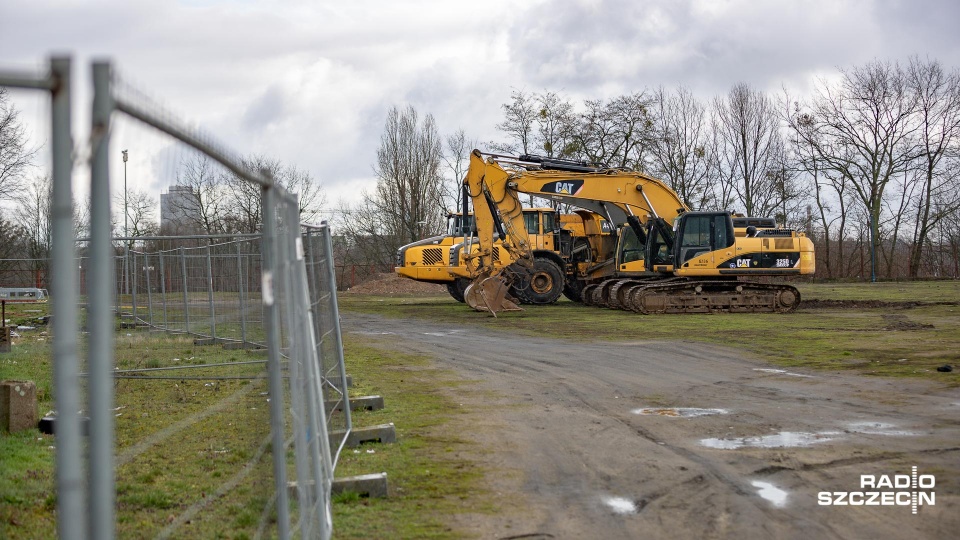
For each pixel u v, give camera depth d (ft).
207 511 20.20
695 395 36.86
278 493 13.51
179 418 31.91
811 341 57.57
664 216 89.66
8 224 93.15
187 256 53.31
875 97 182.91
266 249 13.55
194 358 46.85
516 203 87.92
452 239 107.04
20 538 18.60
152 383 41.34
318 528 17.16
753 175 185.88
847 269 203.00
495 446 27.45
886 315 79.77
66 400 7.05
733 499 21.30
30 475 23.77
